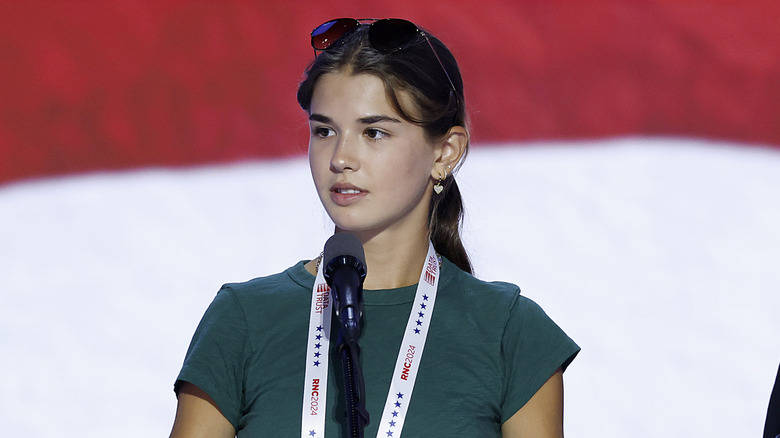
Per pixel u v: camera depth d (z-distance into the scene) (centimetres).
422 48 809
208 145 2169
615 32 2245
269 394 784
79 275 1991
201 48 2227
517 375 802
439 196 865
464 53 2223
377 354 798
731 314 1908
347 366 668
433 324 810
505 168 2130
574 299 1923
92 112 2188
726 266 1978
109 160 2159
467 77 2208
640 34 2248
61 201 2109
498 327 813
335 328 804
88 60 2219
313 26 2245
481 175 2112
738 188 2105
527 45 2231
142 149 2170
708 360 1844
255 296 830
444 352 797
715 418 1764
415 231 836
